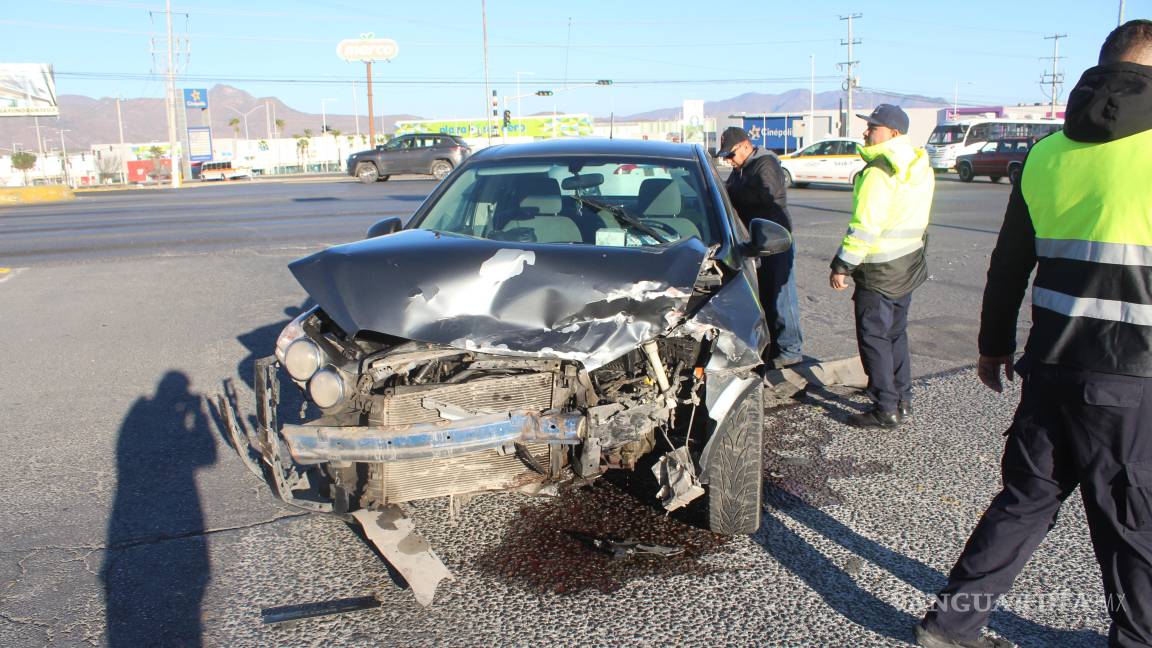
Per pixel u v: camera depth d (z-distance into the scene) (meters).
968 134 39.59
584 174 4.61
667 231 4.16
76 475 4.49
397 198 23.33
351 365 3.26
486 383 3.22
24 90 63.88
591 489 4.22
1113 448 2.43
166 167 68.19
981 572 2.75
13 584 3.41
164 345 7.09
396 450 3.07
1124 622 2.51
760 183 6.06
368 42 71.44
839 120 71.44
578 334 3.17
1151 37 2.40
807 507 4.05
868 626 3.08
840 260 4.74
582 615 3.15
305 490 3.52
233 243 13.44
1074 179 2.47
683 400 3.37
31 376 6.27
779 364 6.15
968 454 4.72
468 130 61.69
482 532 3.80
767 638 3.01
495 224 4.25
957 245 13.49
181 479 4.44
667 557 3.57
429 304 3.24
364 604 3.24
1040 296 2.58
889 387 5.05
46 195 27.02
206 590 3.36
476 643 2.99
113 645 2.99
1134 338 2.36
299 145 85.75
